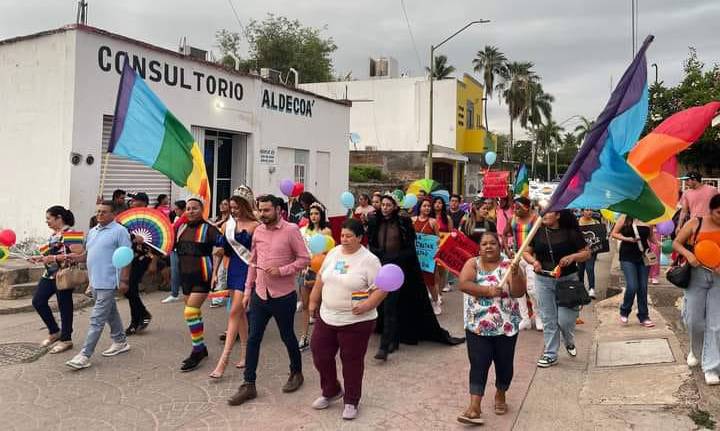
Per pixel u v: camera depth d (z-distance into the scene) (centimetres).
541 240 613
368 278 481
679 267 544
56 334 668
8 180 1102
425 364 634
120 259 564
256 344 524
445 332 707
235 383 561
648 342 670
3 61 1102
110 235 605
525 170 1627
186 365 593
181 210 962
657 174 556
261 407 504
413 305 704
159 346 679
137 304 723
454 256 568
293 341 540
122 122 683
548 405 511
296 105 1666
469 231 972
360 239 492
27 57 1069
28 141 1073
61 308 650
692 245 534
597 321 829
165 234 627
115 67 1086
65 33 1020
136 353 651
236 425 466
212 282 620
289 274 518
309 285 679
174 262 912
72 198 1020
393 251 693
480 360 470
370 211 1031
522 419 481
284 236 526
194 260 604
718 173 1786
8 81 1097
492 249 471
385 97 3522
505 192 973
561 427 462
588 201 474
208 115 1325
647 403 495
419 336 712
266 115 1529
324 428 462
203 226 613
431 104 2456
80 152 1030
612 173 471
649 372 570
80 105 1023
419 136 3472
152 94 702
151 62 1161
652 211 484
